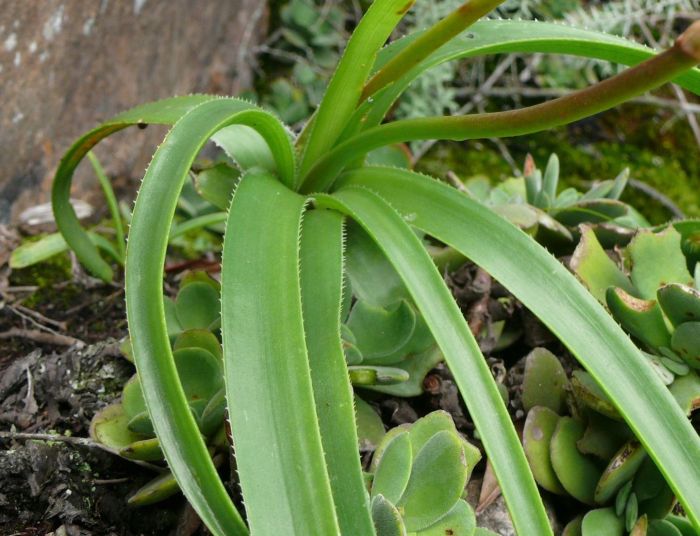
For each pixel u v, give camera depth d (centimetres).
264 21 164
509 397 94
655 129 162
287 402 74
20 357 101
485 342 96
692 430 78
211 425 85
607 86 77
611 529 85
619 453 84
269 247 81
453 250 97
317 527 71
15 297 109
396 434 83
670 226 92
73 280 112
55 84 114
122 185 129
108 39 118
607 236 98
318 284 83
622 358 80
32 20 109
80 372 97
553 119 80
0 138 110
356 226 92
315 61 163
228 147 94
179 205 115
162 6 127
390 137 88
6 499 88
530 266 84
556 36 91
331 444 76
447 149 154
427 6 141
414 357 90
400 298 91
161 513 88
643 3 148
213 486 73
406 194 90
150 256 77
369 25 85
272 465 73
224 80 153
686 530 85
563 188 152
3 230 112
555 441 87
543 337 97
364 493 74
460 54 92
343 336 88
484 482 88
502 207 97
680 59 74
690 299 83
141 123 93
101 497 88
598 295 90
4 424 93
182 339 88
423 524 80
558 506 90
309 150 91
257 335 77
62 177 96
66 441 90
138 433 87
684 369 86
